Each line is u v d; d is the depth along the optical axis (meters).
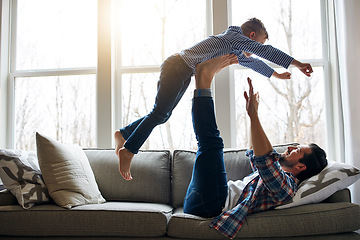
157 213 1.67
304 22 2.76
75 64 2.98
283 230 1.54
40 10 3.06
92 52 2.96
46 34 3.04
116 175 2.26
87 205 1.82
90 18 3.00
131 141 1.67
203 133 1.70
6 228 1.70
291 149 1.85
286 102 2.70
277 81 2.71
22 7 3.09
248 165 2.19
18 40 3.06
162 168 2.29
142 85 2.87
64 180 1.89
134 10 2.95
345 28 2.36
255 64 2.13
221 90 2.66
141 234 1.64
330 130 2.63
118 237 1.67
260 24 1.96
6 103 2.99
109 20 2.83
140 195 2.20
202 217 1.64
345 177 1.69
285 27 2.77
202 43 1.78
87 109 2.90
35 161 2.04
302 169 1.77
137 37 2.93
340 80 2.46
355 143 2.26
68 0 3.04
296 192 1.66
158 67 2.85
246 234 1.54
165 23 2.91
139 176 2.24
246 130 2.71
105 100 2.78
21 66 3.04
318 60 2.71
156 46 2.91
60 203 1.78
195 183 1.69
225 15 2.67
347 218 1.56
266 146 1.55
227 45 1.78
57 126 2.93
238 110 2.73
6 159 1.89
